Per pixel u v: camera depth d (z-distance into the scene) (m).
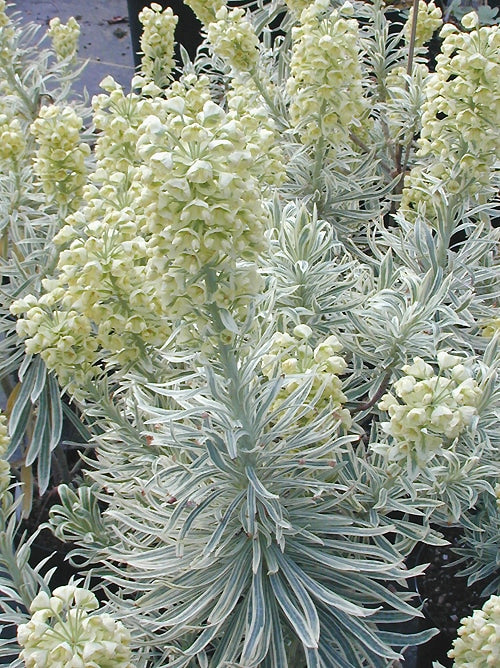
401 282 1.08
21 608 0.98
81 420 1.12
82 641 0.56
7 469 0.80
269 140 0.88
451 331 0.97
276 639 0.71
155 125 0.52
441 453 0.66
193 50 2.18
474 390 0.64
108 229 0.72
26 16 2.72
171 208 0.52
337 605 0.67
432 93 0.89
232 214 0.52
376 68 1.45
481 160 0.91
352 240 1.19
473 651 0.63
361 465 0.82
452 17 1.99
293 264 0.92
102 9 2.78
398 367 0.91
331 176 1.16
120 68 2.47
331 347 0.74
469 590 1.00
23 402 1.03
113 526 0.82
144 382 0.78
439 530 1.07
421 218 1.08
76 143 1.00
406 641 0.73
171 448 0.83
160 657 0.85
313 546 0.76
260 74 1.25
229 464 0.71
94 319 0.74
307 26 1.01
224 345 0.62
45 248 1.09
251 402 0.68
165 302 0.57
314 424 0.70
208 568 0.74
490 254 1.13
